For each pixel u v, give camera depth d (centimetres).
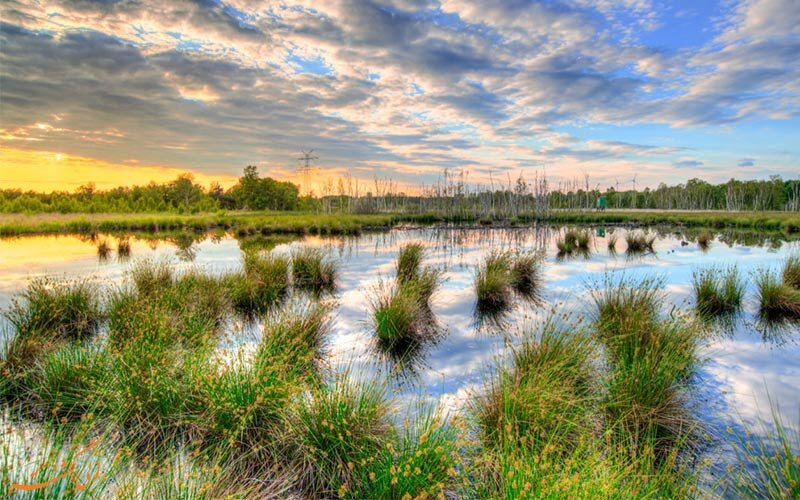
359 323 828
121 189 9056
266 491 335
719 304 912
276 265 1205
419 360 636
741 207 7300
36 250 1958
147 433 400
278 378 429
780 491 293
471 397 474
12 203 5406
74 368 480
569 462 290
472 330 783
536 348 526
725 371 591
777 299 885
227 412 390
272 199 8162
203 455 365
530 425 367
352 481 340
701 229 3284
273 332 612
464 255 1812
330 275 1202
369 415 387
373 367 608
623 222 4203
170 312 675
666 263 1515
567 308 910
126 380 436
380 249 2039
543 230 3306
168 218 3916
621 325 611
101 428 405
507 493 266
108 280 1137
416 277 1084
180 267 1371
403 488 308
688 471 359
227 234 3028
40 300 749
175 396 427
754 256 1677
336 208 6438
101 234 2973
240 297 950
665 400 434
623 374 470
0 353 564
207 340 550
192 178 8344
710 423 450
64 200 6631
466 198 5222
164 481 287
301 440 374
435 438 346
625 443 377
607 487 261
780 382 554
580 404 421
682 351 557
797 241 2288
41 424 412
